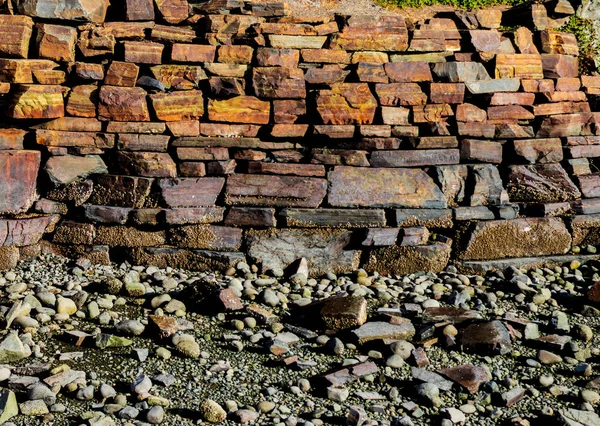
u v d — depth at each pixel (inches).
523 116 273.1
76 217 261.0
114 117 259.3
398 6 283.6
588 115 276.7
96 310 237.5
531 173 271.9
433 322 237.0
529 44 276.5
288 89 263.7
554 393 219.0
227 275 257.8
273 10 265.3
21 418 206.7
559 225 268.8
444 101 268.7
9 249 253.6
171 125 261.0
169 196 259.6
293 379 220.2
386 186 264.5
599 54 287.1
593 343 235.6
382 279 259.6
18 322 230.1
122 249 261.0
